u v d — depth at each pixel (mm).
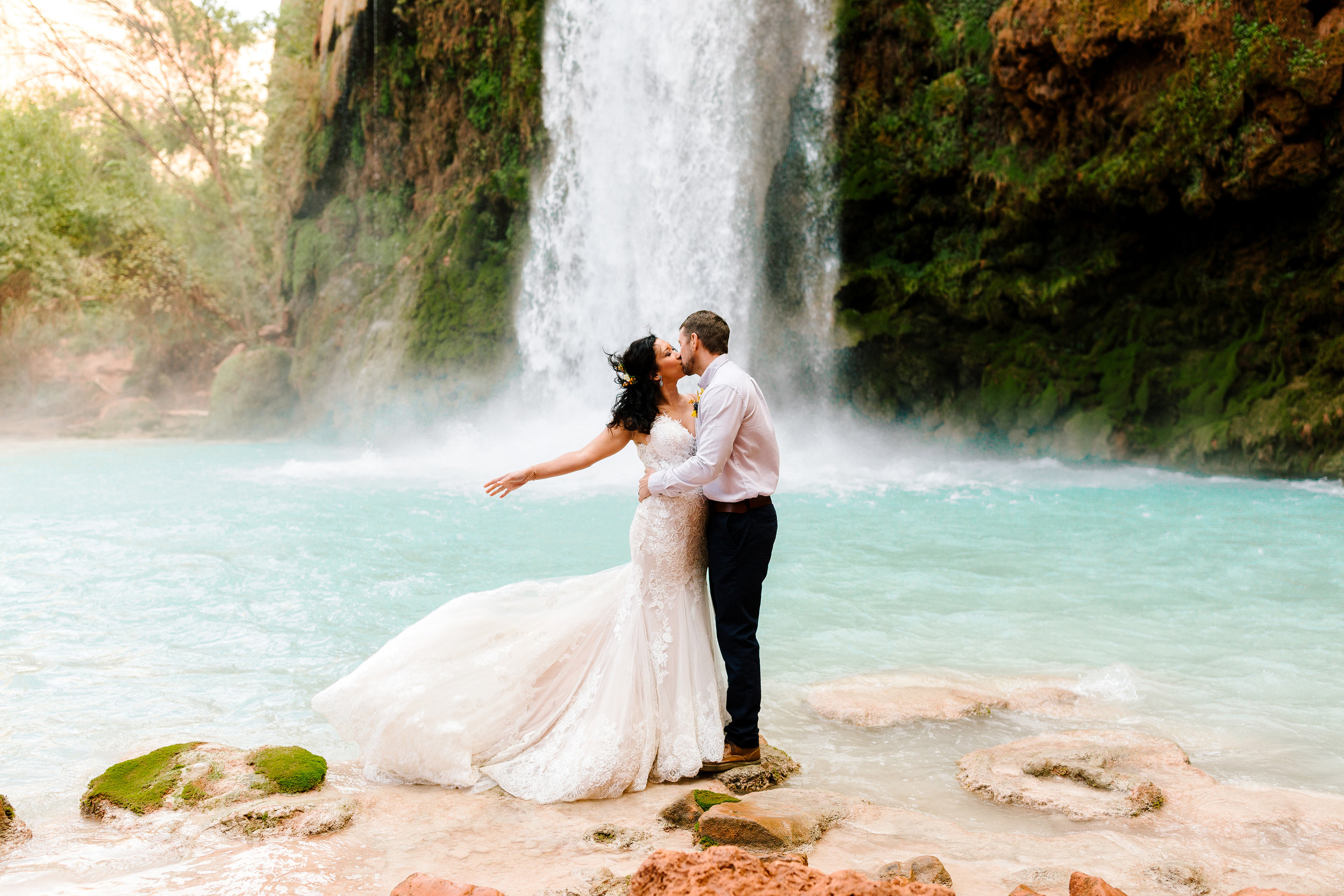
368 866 2410
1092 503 10492
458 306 20375
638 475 13188
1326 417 12398
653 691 3178
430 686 3201
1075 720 3713
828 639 4984
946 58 16016
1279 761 3262
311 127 24188
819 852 2445
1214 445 13570
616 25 18266
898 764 3273
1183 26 12656
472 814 2801
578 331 19281
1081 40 13398
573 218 19234
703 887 1840
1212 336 14469
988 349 16234
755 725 3211
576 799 2945
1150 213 13984
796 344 17344
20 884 2277
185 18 26203
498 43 20156
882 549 7617
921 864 2254
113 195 25484
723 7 17094
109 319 28797
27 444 21031
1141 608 5598
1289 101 11992
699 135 17656
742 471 3227
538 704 3256
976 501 10664
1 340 25734
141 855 2473
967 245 16266
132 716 3701
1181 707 3850
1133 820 2730
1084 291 15258
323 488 12219
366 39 22328
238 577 6402
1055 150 14781
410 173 22938
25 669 4328
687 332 3371
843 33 16281
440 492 11586
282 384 23406
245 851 2490
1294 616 5387
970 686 4082
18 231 23500
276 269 26781
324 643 4777
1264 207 13328
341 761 3311
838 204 16797
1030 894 1950
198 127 27281
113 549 7496
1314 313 12867
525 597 3500
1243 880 2309
